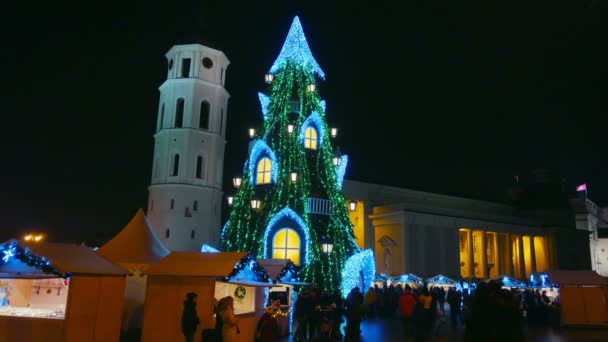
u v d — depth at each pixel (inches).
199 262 679.7
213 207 1836.9
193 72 1871.3
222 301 507.2
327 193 1515.7
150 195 1814.7
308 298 735.7
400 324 1100.5
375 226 2214.6
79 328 598.5
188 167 1795.0
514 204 3260.3
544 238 2691.9
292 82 1636.3
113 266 655.1
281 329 840.9
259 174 1557.6
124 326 805.9
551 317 1104.8
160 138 1844.2
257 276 730.8
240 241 1464.1
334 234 1457.9
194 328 555.5
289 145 1525.6
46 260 585.6
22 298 707.4
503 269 2506.2
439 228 2182.6
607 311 1058.1
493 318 278.8
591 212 3535.9
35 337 594.9
